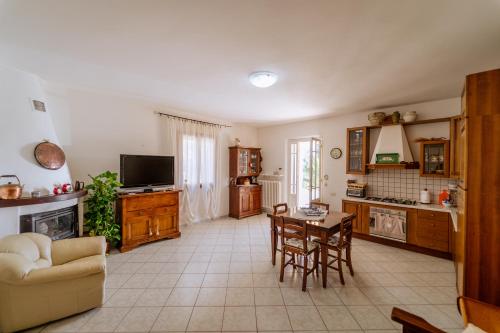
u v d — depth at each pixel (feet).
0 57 7.51
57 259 7.42
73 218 10.26
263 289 8.05
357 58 7.34
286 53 7.09
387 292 7.88
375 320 6.47
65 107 10.66
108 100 11.97
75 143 10.97
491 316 4.55
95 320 6.41
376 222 12.59
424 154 11.64
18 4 4.94
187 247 11.97
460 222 7.14
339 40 6.33
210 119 17.08
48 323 6.27
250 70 8.36
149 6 5.02
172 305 7.11
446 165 10.88
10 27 5.82
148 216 12.15
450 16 5.21
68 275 6.22
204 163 16.67
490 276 5.81
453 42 6.33
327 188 16.24
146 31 6.02
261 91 10.69
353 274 9.02
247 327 6.15
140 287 8.13
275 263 10.11
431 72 8.36
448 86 9.78
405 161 12.05
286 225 8.61
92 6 5.03
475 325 4.47
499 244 5.72
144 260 10.36
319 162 16.61
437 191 11.88
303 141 18.25
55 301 6.22
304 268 8.00
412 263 10.13
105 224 10.44
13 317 5.80
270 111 14.66
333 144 16.03
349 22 5.52
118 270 9.39
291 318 6.52
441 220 10.57
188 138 15.61
